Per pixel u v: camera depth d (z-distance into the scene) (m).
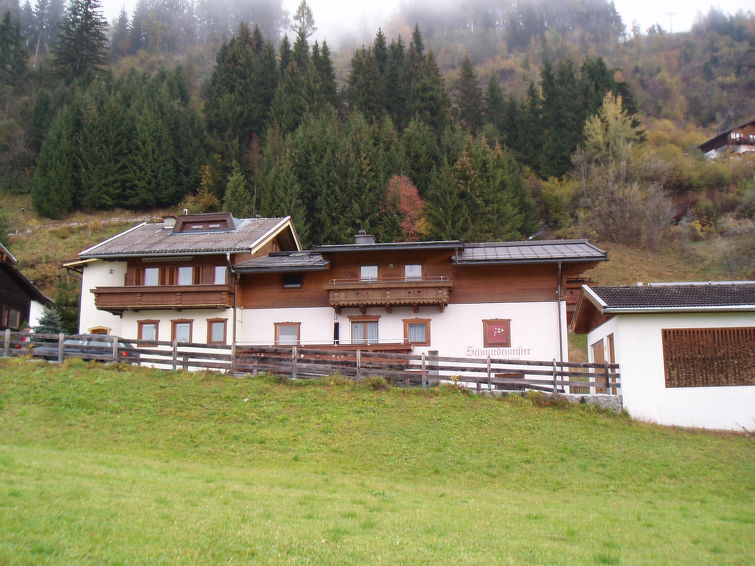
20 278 46.69
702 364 26.59
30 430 22.08
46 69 119.12
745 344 26.56
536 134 87.94
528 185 79.38
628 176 80.69
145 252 38.88
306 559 10.90
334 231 64.50
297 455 20.75
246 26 108.19
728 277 63.62
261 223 44.78
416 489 17.81
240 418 23.98
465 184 67.19
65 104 92.12
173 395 26.00
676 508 16.81
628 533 13.99
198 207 79.56
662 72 130.75
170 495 14.69
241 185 71.81
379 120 84.69
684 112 122.56
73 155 86.00
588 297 29.19
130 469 17.55
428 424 23.67
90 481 15.21
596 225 75.12
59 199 83.88
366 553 11.41
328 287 37.00
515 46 166.25
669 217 74.56
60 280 65.19
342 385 27.48
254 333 39.16
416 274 38.12
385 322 37.84
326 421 23.80
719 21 161.00
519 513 15.35
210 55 158.75
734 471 20.72
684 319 26.91
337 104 92.62
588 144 82.69
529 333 36.44
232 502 14.54
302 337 38.62
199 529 12.08
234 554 10.94
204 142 88.88
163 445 21.34
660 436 24.17
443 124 85.69
